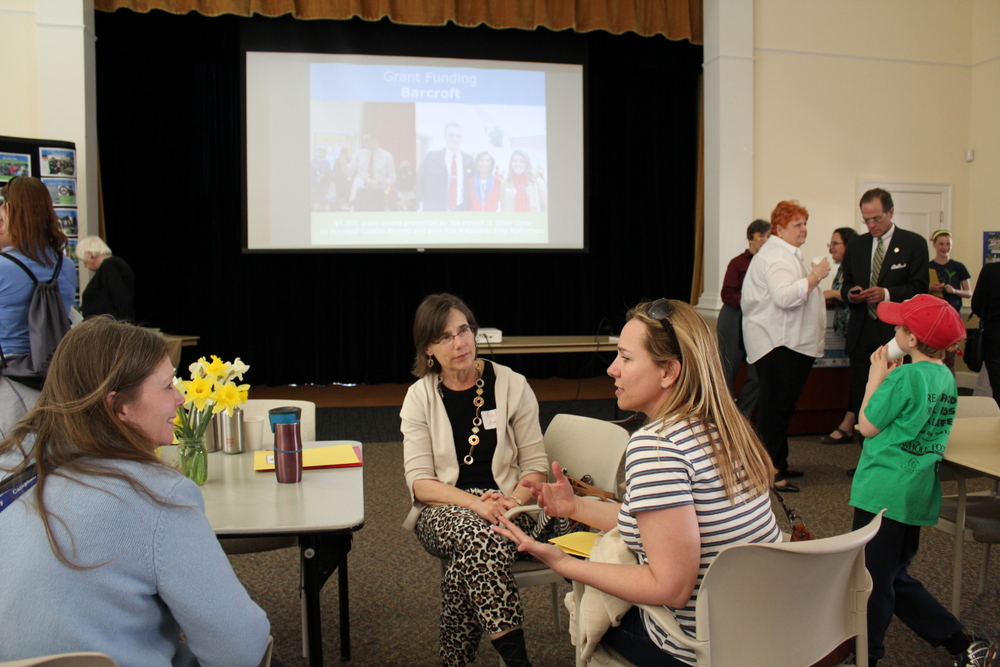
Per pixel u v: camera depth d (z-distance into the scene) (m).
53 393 0.93
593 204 6.74
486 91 5.70
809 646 1.15
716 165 5.58
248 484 1.68
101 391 0.91
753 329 3.67
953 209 6.12
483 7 5.39
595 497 1.68
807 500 3.33
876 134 5.90
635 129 6.70
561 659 1.97
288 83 5.46
